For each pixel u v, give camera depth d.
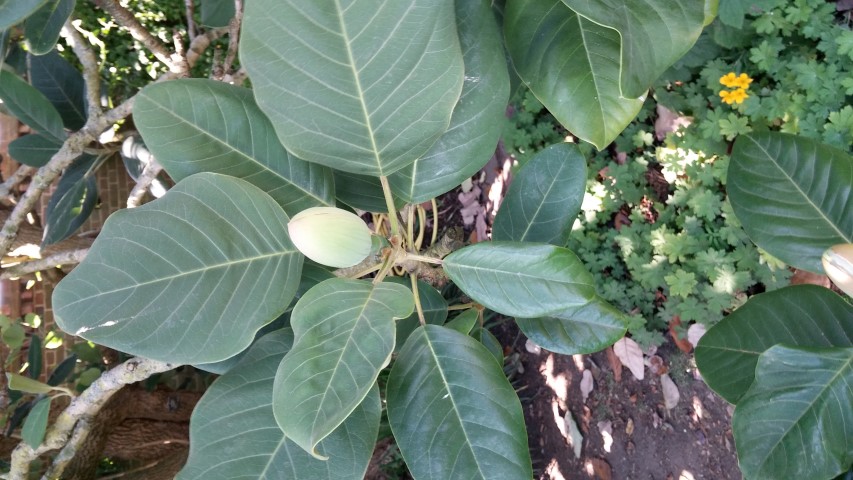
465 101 0.50
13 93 0.77
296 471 0.50
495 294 0.49
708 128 1.13
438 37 0.38
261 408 0.52
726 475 1.15
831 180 0.62
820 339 0.61
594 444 1.36
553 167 0.63
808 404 0.55
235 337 0.47
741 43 1.14
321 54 0.38
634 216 1.26
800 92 1.08
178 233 0.46
